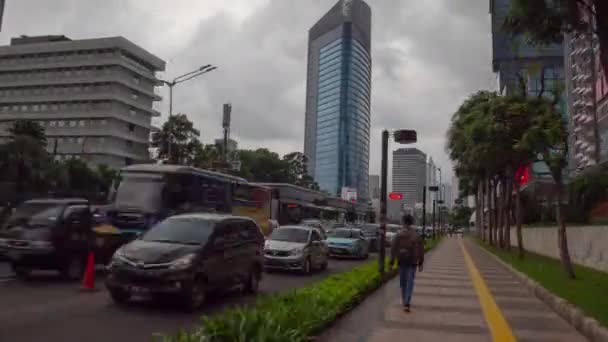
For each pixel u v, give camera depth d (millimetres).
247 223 12781
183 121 65500
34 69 90312
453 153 32062
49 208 13531
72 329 7965
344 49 133750
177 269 9594
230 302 11312
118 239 15195
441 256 29438
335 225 38812
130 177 18719
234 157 74875
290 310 7453
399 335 7977
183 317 9266
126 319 8867
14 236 12906
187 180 19344
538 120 17094
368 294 12383
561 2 9805
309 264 18234
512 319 9672
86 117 86812
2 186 35875
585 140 65438
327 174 132000
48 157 40500
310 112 145000
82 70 88188
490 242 42094
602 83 34781
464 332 8328
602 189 18344
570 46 70438
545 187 30953
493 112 20609
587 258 19219
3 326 7965
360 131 136500
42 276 14078
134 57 90438
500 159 22234
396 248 10383
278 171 92125
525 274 16359
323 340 7430
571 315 9242
